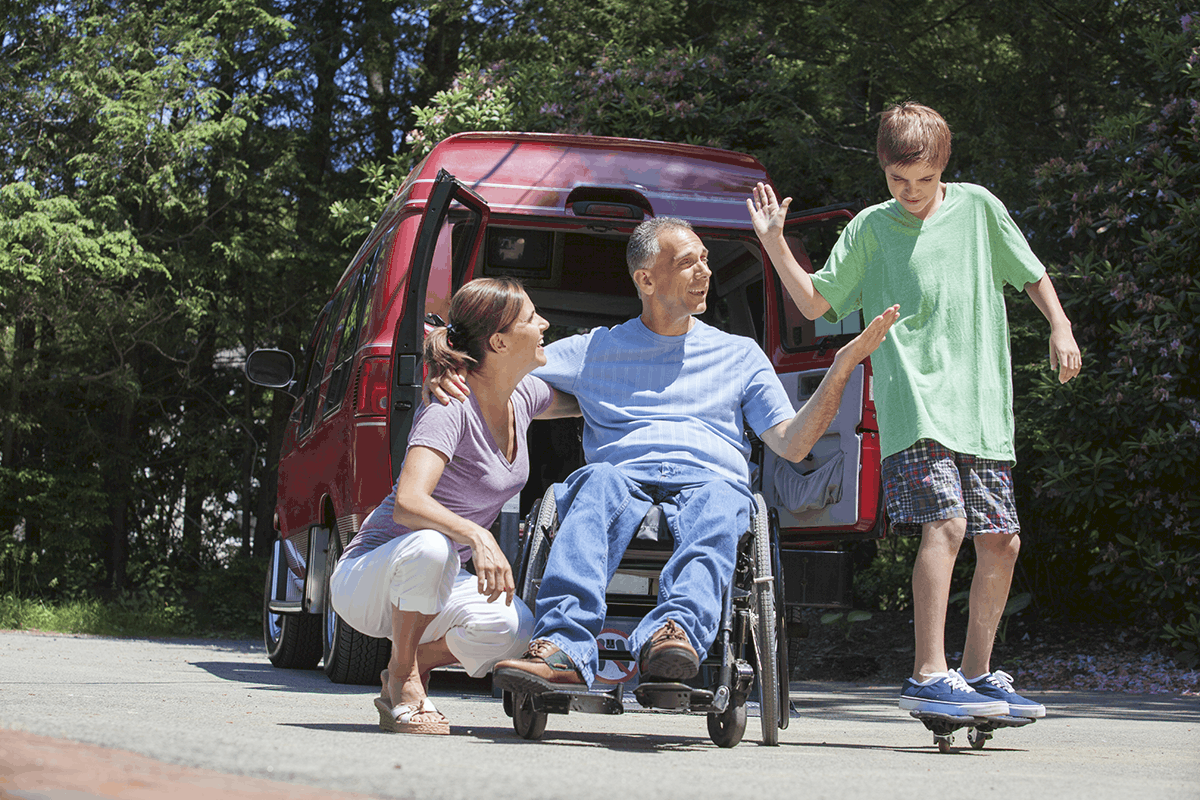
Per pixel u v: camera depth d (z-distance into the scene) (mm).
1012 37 10719
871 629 9617
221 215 17047
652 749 2551
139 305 15453
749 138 10461
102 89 15422
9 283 14422
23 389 15383
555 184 5555
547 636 2566
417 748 1983
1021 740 3562
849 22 10695
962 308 3316
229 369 18266
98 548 16109
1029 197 9438
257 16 16172
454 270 5309
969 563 9609
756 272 6172
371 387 5117
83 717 2246
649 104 10305
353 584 2750
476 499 2814
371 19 17734
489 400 2816
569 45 14148
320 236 16828
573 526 2709
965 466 3301
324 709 3604
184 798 1060
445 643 2836
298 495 6766
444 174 4918
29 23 15828
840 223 5488
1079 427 8305
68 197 15203
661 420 3059
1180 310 8227
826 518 5094
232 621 15828
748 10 11844
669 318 3141
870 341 2879
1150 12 10039
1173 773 2348
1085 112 10664
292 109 17859
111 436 16672
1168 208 8484
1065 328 3396
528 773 1494
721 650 2848
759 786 1503
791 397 5406
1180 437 7918
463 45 17797
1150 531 8500
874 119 11188
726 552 2713
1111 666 8078
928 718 3045
